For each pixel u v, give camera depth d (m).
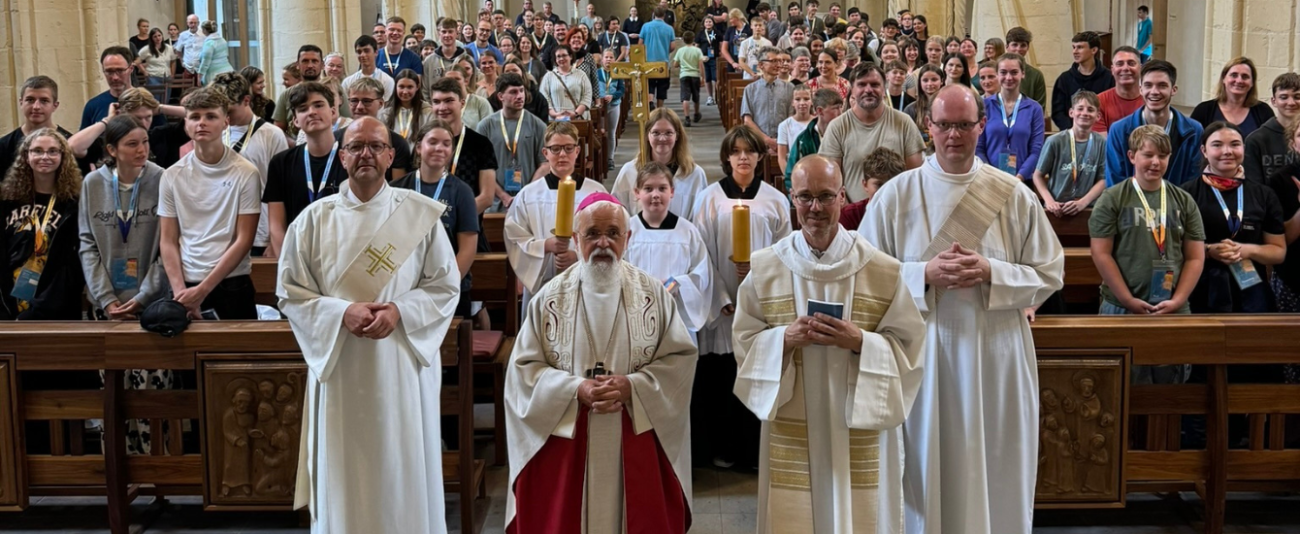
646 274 4.33
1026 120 7.71
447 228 5.23
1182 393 4.96
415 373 4.36
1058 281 4.24
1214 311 5.51
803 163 4.06
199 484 5.02
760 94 10.69
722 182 5.79
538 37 18.44
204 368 4.82
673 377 4.24
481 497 5.42
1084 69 9.25
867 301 4.10
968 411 4.25
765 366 4.06
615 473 4.19
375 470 4.23
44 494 5.08
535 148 7.98
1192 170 6.46
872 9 27.34
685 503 4.32
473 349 5.59
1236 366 5.76
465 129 6.61
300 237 4.31
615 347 4.21
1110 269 5.26
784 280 4.15
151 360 4.84
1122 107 7.68
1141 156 5.20
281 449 4.84
